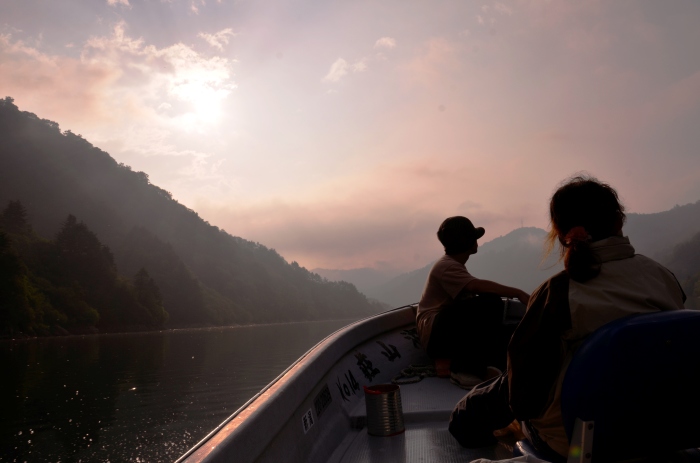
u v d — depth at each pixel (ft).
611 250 4.42
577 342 4.31
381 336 11.49
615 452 4.05
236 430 4.40
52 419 102.42
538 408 4.56
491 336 9.19
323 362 7.68
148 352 241.96
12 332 292.40
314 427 6.45
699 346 3.93
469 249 10.11
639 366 3.83
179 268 555.28
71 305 352.90
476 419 6.01
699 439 4.25
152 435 90.43
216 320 552.41
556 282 4.46
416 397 8.68
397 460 6.16
